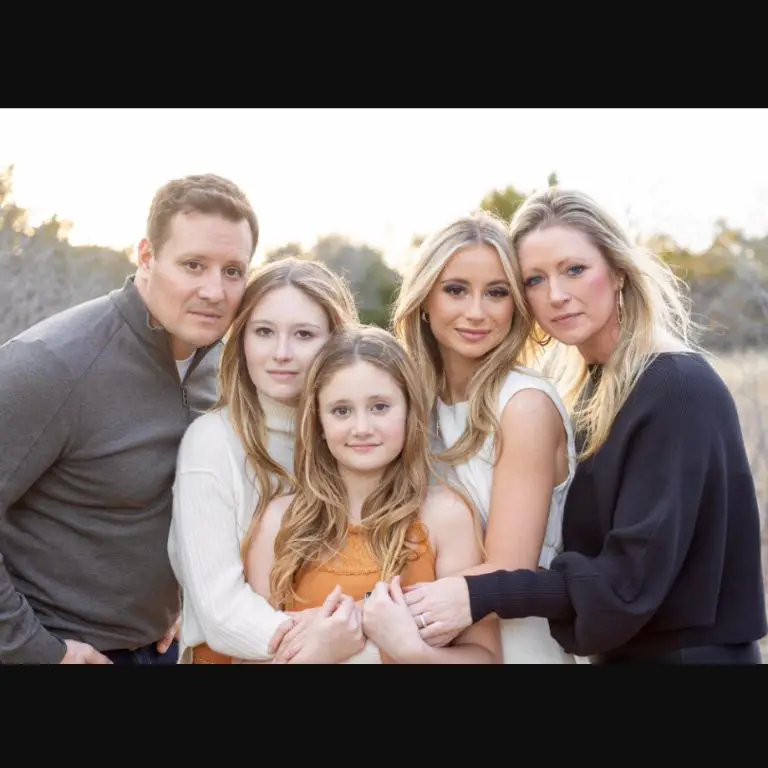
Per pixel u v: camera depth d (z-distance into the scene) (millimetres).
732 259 5004
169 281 2305
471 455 2346
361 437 2225
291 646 2145
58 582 2441
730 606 2203
